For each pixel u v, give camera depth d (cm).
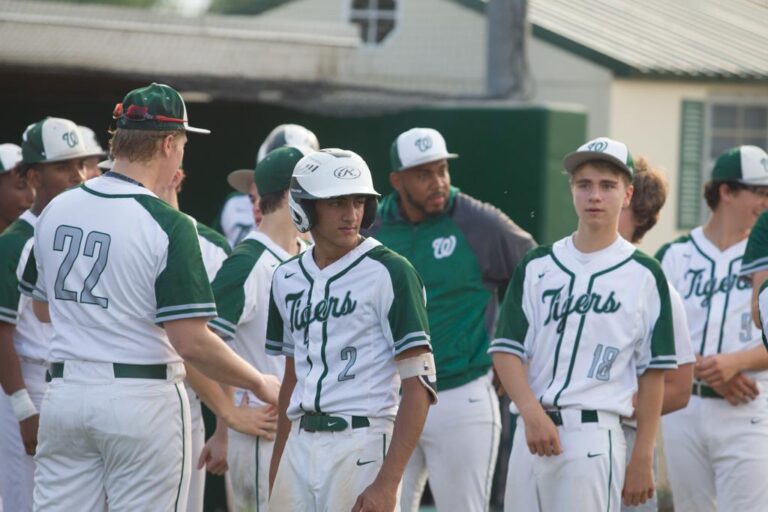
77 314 1638
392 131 3456
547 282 1803
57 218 1666
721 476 2159
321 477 1568
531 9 5756
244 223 2978
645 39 5712
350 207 1563
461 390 2197
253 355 1906
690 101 5606
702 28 6134
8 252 2003
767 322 1625
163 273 1616
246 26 3934
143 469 1633
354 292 1577
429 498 3103
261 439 1883
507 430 2941
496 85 3394
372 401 1575
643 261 1780
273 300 1666
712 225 2261
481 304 2255
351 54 4084
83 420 1614
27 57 3538
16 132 3909
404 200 2306
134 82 3722
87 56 3600
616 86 5391
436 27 4931
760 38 6141
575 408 1747
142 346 1633
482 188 3197
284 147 1948
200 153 3778
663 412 1847
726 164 2209
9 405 2106
